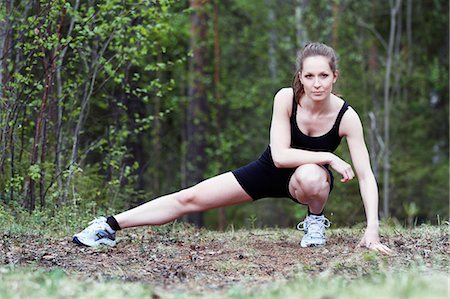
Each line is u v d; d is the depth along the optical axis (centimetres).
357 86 2133
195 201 600
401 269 486
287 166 573
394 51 2205
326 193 587
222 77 2158
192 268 527
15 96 792
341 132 580
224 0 2198
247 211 2172
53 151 910
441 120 2212
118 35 865
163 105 1812
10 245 599
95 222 609
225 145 1953
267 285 440
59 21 852
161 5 897
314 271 507
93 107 1017
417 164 2073
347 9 2156
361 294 351
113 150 951
